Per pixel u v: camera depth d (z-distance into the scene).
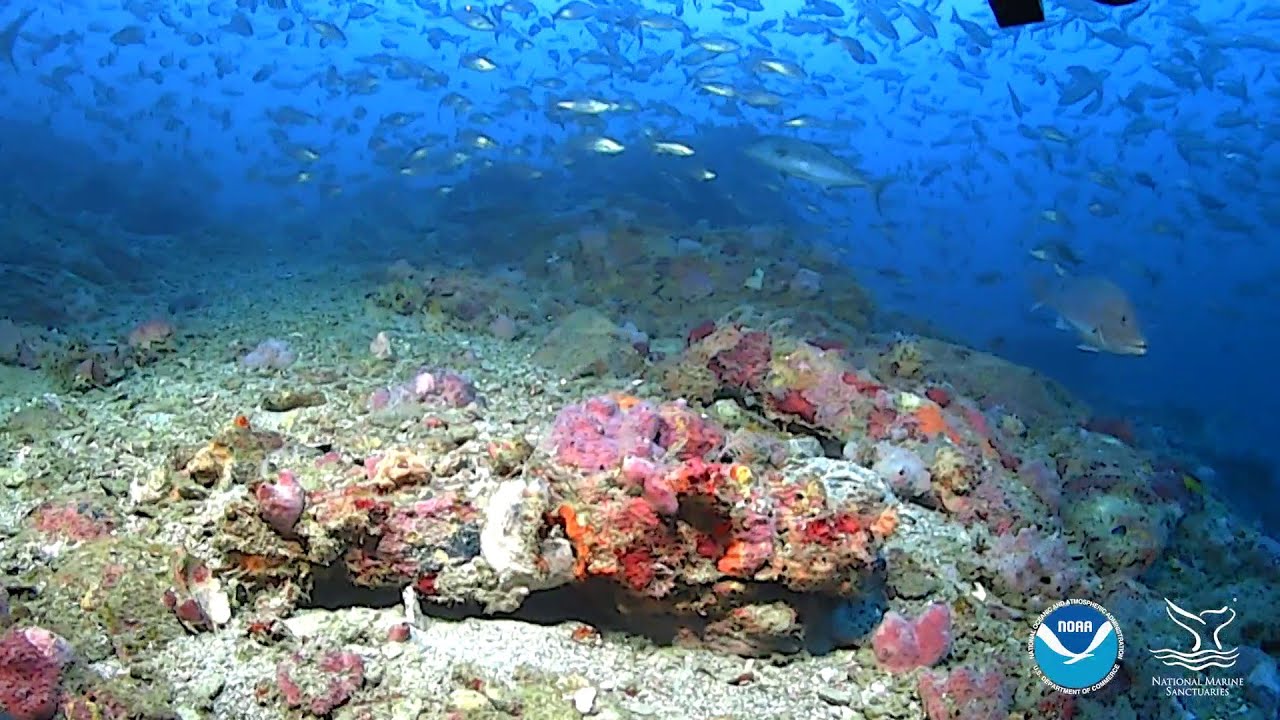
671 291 8.29
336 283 8.53
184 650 2.99
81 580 3.13
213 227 11.88
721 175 12.95
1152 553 4.76
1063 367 14.09
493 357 6.19
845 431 5.10
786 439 5.16
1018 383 6.81
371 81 13.51
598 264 8.73
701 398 5.51
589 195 12.28
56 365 5.34
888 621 3.41
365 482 3.48
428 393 4.88
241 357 5.84
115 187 12.81
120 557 3.24
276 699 2.82
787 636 3.26
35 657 2.70
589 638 3.29
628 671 3.17
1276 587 4.97
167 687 2.81
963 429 5.23
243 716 2.77
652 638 3.31
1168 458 6.52
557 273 8.78
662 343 7.11
